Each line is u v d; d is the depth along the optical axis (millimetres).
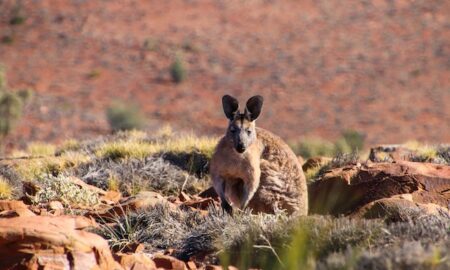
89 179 57125
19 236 28297
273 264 30312
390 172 47344
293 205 43562
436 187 46281
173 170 59562
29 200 46000
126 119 192875
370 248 27938
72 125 191875
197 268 31641
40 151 74562
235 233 33719
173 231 36594
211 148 63344
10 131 154500
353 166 51312
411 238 29797
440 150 66125
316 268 26594
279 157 43562
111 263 29328
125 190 56438
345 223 31562
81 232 30000
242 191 42719
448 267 24703
